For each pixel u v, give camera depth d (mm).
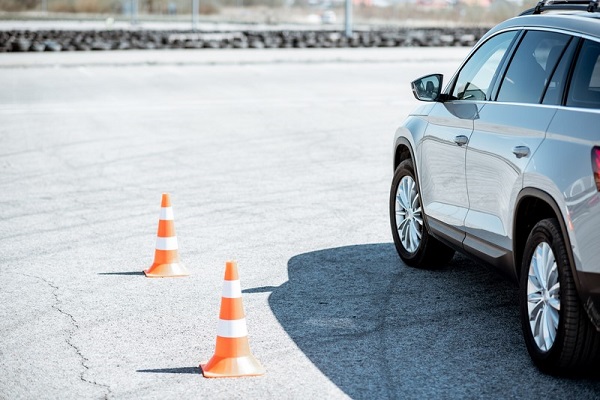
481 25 90625
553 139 6551
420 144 9148
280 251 10531
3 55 39844
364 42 47031
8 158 17203
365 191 14055
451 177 8406
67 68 36500
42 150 18062
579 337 6297
